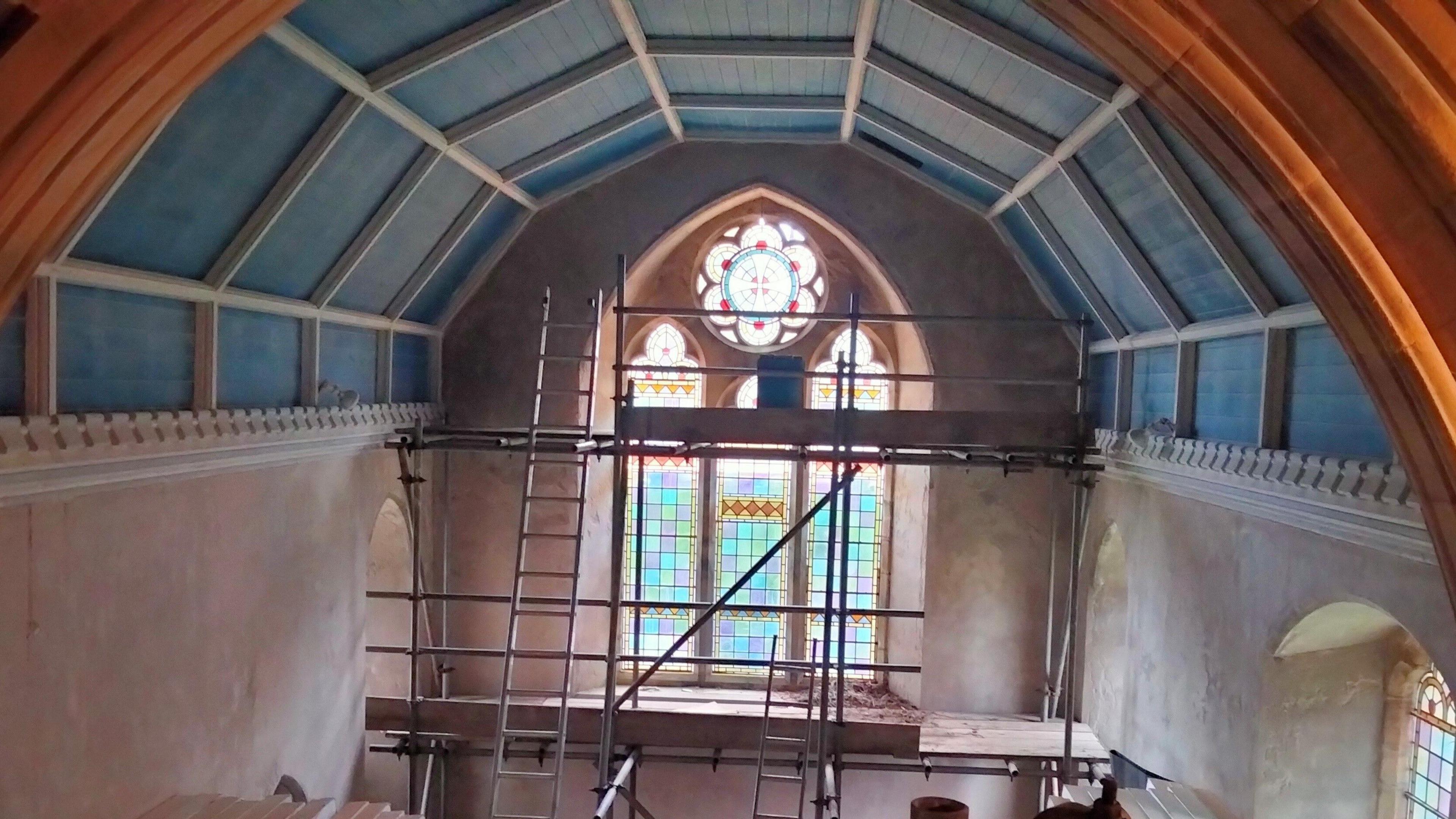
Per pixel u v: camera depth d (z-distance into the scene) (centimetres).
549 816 959
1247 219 527
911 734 818
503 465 959
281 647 667
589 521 995
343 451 757
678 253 1073
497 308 953
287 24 465
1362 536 475
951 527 963
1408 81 208
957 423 723
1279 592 560
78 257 456
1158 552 743
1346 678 579
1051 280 914
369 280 762
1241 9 218
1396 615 452
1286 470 529
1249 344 608
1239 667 605
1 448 396
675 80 793
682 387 1095
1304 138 225
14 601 415
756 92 821
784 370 719
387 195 685
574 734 845
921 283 945
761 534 1097
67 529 450
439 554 954
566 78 703
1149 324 765
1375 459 459
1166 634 724
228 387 604
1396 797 580
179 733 545
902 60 703
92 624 468
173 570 536
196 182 493
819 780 675
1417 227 224
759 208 1061
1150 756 746
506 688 737
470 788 956
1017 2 545
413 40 558
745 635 1090
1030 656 957
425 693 958
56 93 232
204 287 562
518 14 576
